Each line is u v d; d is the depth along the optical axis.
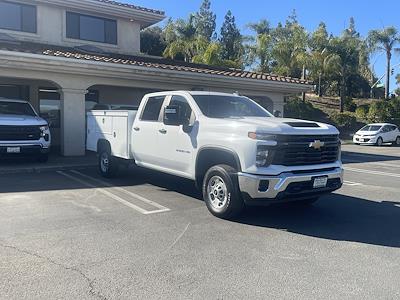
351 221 7.26
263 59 42.47
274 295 4.36
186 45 41.56
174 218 7.22
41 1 19.31
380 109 42.34
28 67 13.66
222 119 7.46
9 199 8.42
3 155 12.30
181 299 4.25
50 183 10.26
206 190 7.41
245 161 6.66
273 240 6.14
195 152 7.69
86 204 8.14
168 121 8.11
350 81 58.44
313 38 45.69
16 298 4.23
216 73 17.69
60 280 4.66
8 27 18.95
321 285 4.62
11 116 13.03
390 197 9.41
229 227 6.74
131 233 6.36
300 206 8.32
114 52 21.62
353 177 12.64
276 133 6.61
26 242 5.88
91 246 5.75
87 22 20.98
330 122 39.81
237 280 4.71
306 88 20.94
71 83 14.77
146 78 16.11
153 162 9.03
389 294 4.41
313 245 5.95
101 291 4.40
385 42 49.78
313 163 7.01
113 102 20.05
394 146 29.44
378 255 5.57
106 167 10.98
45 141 13.06
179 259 5.32
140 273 4.87
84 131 15.16
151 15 22.22
